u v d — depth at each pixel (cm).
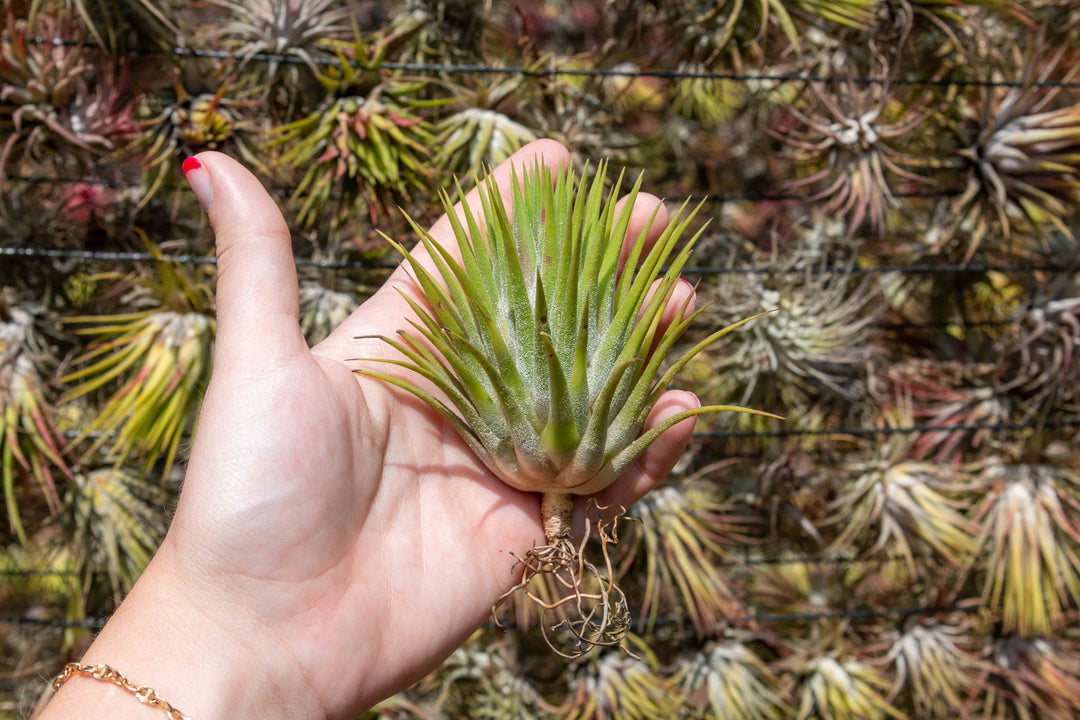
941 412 65
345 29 56
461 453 36
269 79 54
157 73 55
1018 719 68
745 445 64
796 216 68
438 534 35
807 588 69
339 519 33
